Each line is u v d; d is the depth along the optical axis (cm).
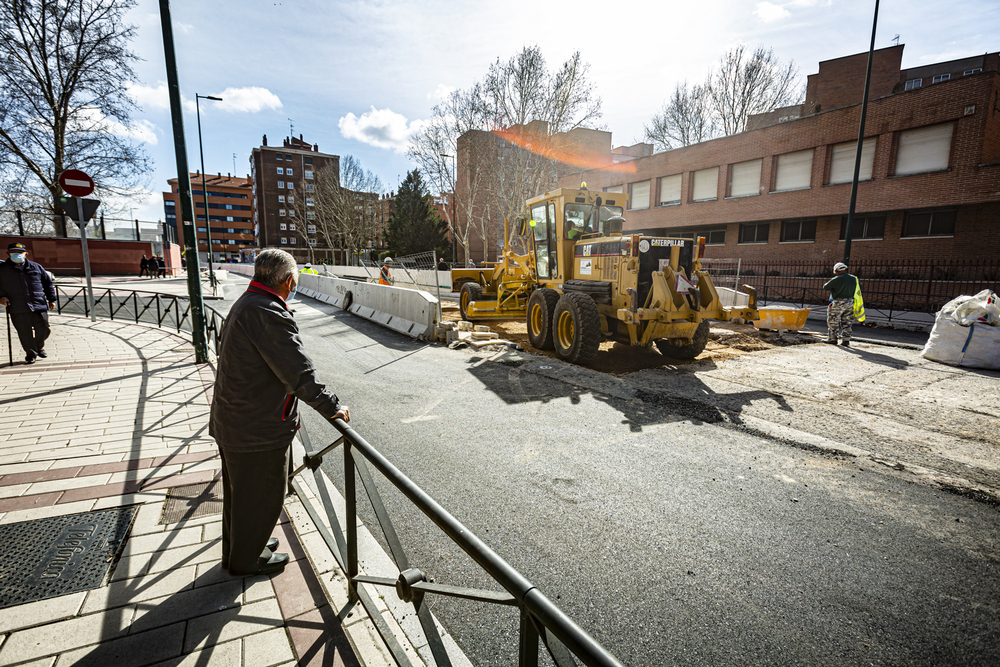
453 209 3569
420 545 284
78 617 207
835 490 351
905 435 454
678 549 280
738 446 429
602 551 278
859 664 202
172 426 442
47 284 721
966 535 296
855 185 1335
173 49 643
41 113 2417
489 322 1242
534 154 3062
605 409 530
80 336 927
